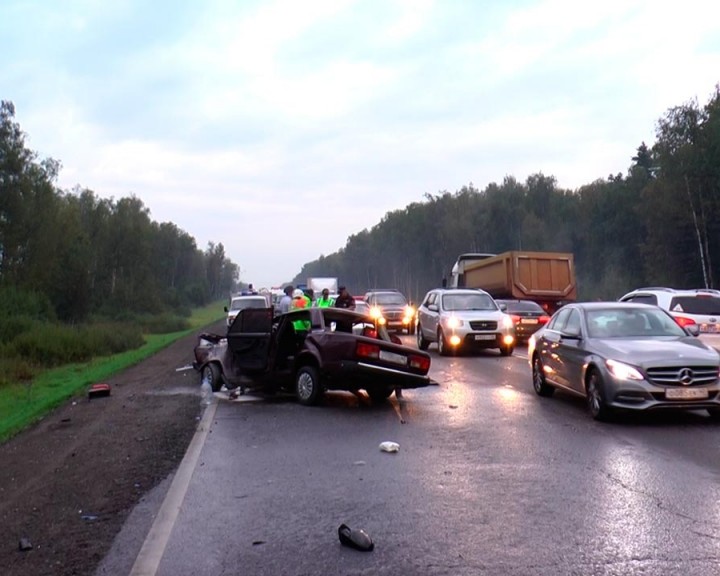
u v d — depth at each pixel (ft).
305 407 41.14
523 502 21.65
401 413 38.45
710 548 17.60
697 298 58.59
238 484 24.45
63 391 59.52
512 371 57.98
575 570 16.34
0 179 153.89
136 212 266.57
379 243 417.90
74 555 18.33
